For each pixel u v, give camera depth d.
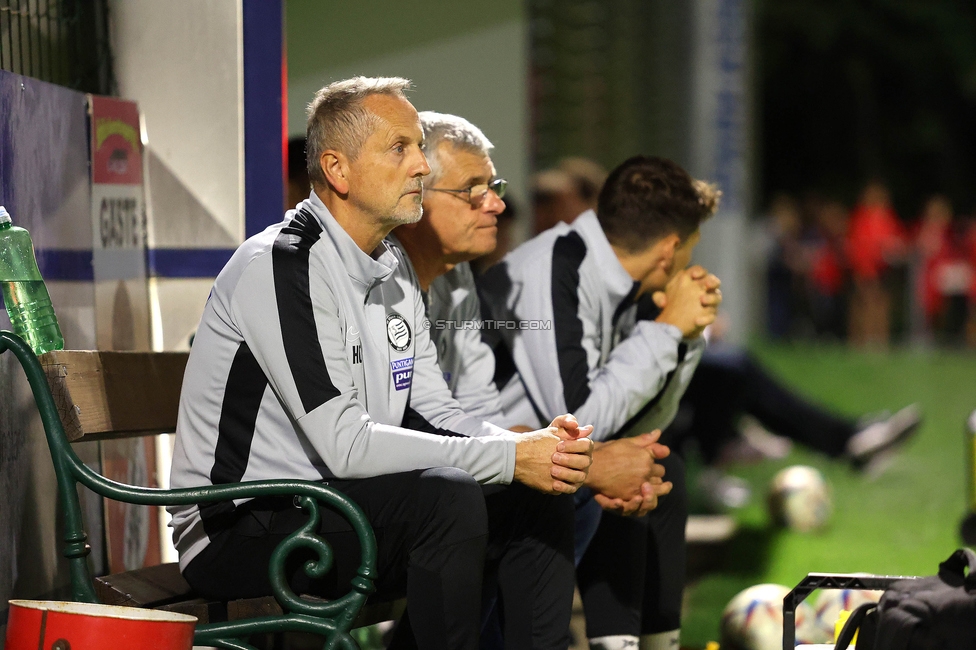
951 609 7.65
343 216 8.37
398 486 7.80
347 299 8.24
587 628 9.95
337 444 7.78
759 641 11.27
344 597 7.66
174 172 11.62
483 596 9.15
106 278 10.89
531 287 10.38
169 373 9.54
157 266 11.70
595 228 10.69
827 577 8.56
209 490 7.69
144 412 9.18
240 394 8.12
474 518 7.73
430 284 10.04
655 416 10.68
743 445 26.36
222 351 8.12
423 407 8.99
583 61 30.59
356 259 8.24
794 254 60.59
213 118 11.53
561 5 28.61
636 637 9.84
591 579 9.90
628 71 35.66
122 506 10.86
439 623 7.71
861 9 90.19
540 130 26.86
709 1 36.72
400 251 9.18
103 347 10.80
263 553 7.98
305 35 15.74
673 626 10.41
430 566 7.74
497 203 9.68
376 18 16.09
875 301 58.38
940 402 37.53
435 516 7.72
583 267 10.51
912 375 45.03
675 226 10.55
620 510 9.36
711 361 20.27
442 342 10.08
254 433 8.14
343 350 8.09
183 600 8.55
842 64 91.38
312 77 15.77
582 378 10.11
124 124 11.27
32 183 9.62
